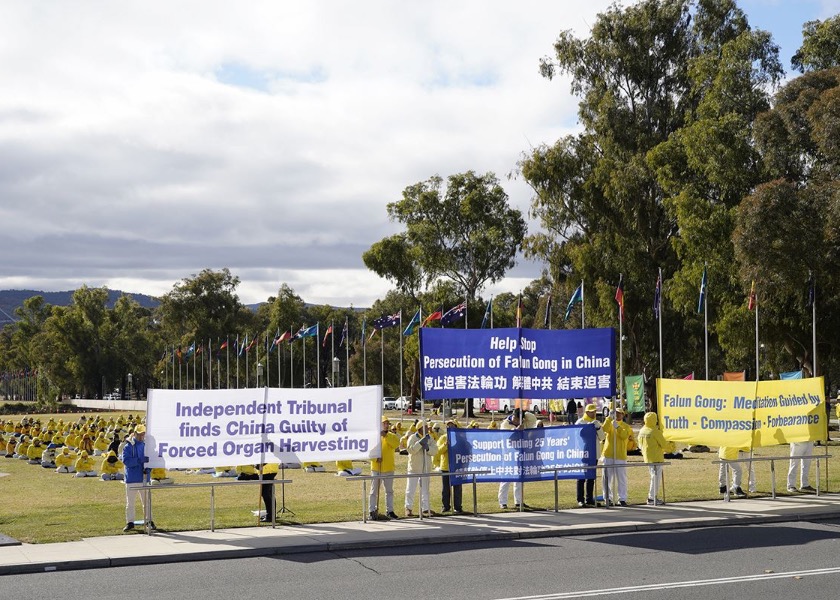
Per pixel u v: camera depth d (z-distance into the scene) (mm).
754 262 43094
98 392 161250
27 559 14523
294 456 18188
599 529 17297
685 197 50188
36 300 193750
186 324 139625
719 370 73438
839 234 41875
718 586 12172
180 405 17719
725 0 59844
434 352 18844
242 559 14984
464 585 12484
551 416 53344
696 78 55000
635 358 59969
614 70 61906
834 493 22422
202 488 27125
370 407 18547
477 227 83375
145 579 13344
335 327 135500
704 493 22562
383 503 22172
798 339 47719
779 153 46469
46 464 39562
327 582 12875
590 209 60531
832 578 12656
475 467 19297
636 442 34594
